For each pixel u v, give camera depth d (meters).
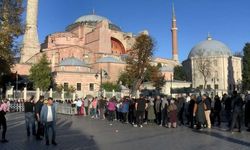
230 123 19.86
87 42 101.88
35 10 84.50
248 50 80.88
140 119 22.09
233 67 103.62
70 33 101.62
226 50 108.12
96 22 111.06
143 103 22.11
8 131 18.52
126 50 105.75
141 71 68.19
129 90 71.62
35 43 85.62
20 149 11.97
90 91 77.06
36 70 68.19
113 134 17.17
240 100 17.50
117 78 85.94
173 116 21.17
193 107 20.88
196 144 13.13
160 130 19.38
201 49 108.50
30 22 83.81
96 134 17.16
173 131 18.67
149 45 68.38
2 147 12.46
